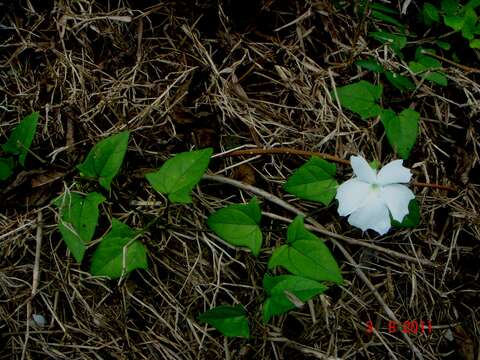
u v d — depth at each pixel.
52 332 0.46
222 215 0.44
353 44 0.52
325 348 0.46
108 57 0.51
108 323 0.46
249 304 0.46
